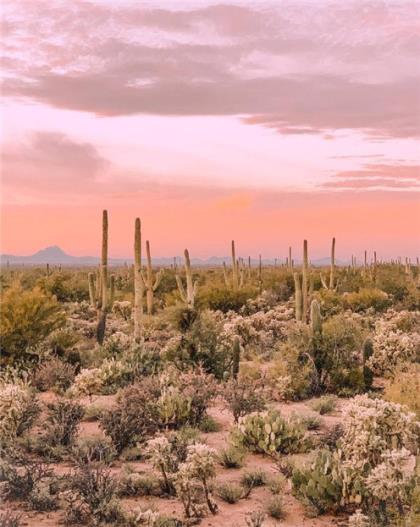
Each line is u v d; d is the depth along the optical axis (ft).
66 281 152.46
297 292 95.20
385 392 46.03
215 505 26.45
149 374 53.62
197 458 26.07
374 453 25.84
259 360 65.21
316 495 26.32
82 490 26.45
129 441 35.40
